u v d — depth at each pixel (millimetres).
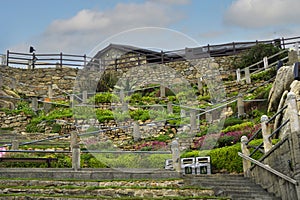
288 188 7688
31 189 8188
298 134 7504
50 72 22578
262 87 17016
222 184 8766
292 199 7551
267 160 8773
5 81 21047
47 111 18062
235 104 15539
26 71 22469
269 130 9203
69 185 8477
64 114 16656
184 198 7730
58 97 20844
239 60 21156
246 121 14203
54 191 8156
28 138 14867
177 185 8523
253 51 20203
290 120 7785
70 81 22531
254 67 19875
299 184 7328
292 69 13352
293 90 12258
